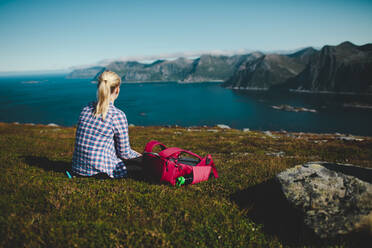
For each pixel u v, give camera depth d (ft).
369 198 12.37
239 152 51.08
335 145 55.42
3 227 11.52
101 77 14.97
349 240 11.78
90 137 15.43
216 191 18.67
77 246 10.98
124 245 11.38
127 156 16.66
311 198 13.47
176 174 18.12
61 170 22.43
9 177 18.90
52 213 13.43
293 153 48.98
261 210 15.93
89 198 15.28
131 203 15.12
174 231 12.75
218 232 13.29
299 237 12.75
